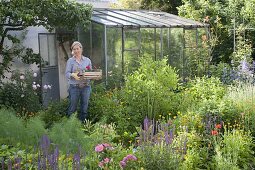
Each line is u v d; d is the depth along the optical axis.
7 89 9.17
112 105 7.89
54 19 9.72
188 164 4.98
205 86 8.98
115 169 4.46
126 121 7.25
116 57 10.91
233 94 7.40
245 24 14.85
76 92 7.77
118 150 4.91
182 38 13.04
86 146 4.92
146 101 7.80
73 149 4.87
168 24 12.48
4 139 5.18
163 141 4.71
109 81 10.30
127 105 8.04
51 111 8.27
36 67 11.54
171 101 8.04
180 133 5.73
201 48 13.30
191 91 8.99
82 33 11.27
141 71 8.65
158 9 17.97
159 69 8.22
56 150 3.94
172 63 12.72
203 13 15.61
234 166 4.92
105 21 10.93
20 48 10.88
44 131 5.27
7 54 9.96
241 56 13.19
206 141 5.70
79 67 7.78
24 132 5.31
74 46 7.71
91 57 11.05
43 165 3.87
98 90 9.10
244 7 14.74
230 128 6.39
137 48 11.47
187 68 13.02
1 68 9.75
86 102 7.89
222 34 15.45
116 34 10.88
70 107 7.88
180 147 4.98
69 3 9.81
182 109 7.64
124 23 11.13
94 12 12.27
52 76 12.09
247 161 5.50
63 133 5.07
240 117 6.49
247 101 6.79
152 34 11.92
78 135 5.16
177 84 8.80
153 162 4.39
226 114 6.57
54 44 12.14
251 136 6.17
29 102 9.17
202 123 6.12
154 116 7.65
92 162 4.52
